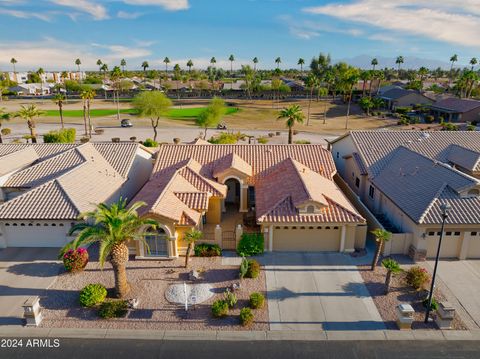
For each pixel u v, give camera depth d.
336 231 27.05
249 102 124.38
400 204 28.22
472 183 25.94
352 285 23.30
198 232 24.91
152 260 26.16
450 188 26.98
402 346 18.36
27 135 69.25
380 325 19.81
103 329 19.48
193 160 35.22
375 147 38.25
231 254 26.94
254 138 71.44
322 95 134.88
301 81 192.62
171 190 28.64
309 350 18.12
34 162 38.34
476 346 18.36
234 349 18.17
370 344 18.50
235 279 23.86
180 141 68.06
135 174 39.56
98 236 20.50
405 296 22.20
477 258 26.17
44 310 20.92
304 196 26.95
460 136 39.59
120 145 40.25
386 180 32.97
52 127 81.19
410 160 33.88
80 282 23.59
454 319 20.19
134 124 85.50
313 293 22.50
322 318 20.33
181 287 22.70
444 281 23.59
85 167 33.72
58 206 27.42
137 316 20.42
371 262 25.95
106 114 99.69
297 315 20.55
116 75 110.75
